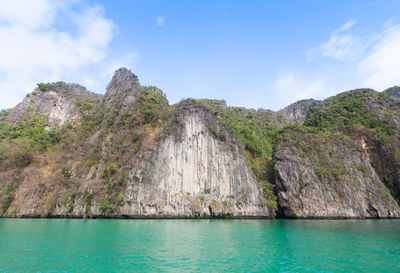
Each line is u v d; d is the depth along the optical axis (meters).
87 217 47.66
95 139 66.00
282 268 15.47
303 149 62.72
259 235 28.16
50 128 88.06
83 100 101.94
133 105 68.56
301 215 52.47
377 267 15.86
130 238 24.91
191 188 52.28
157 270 14.73
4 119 94.19
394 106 88.88
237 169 57.22
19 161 62.88
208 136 58.47
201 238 25.55
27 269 14.43
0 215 52.47
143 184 49.12
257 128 96.94
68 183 55.38
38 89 100.44
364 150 68.62
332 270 15.21
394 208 59.25
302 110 115.62
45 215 50.78
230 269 15.15
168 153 53.72
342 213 54.34
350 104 92.81
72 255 17.73
